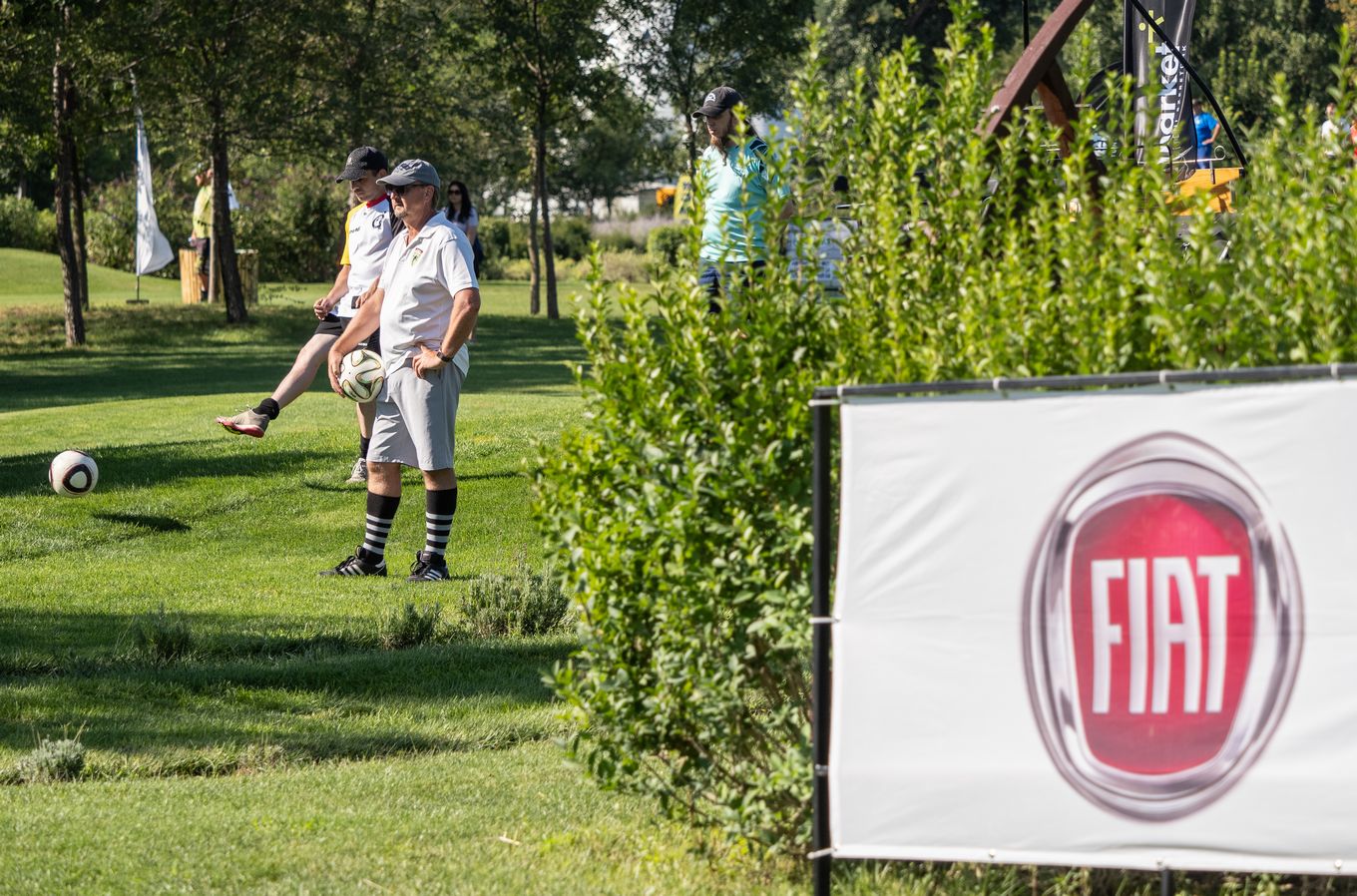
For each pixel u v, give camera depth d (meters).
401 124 54.84
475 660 12.73
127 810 8.30
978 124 6.74
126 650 12.69
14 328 52.09
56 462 19.66
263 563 17.38
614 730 7.01
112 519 19.33
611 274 73.44
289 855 7.35
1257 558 5.44
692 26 61.16
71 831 7.81
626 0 61.53
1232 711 5.46
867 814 5.77
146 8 47.25
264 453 22.53
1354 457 5.34
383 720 10.97
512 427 24.33
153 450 22.72
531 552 17.98
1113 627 5.59
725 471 6.48
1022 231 6.69
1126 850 5.55
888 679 5.77
